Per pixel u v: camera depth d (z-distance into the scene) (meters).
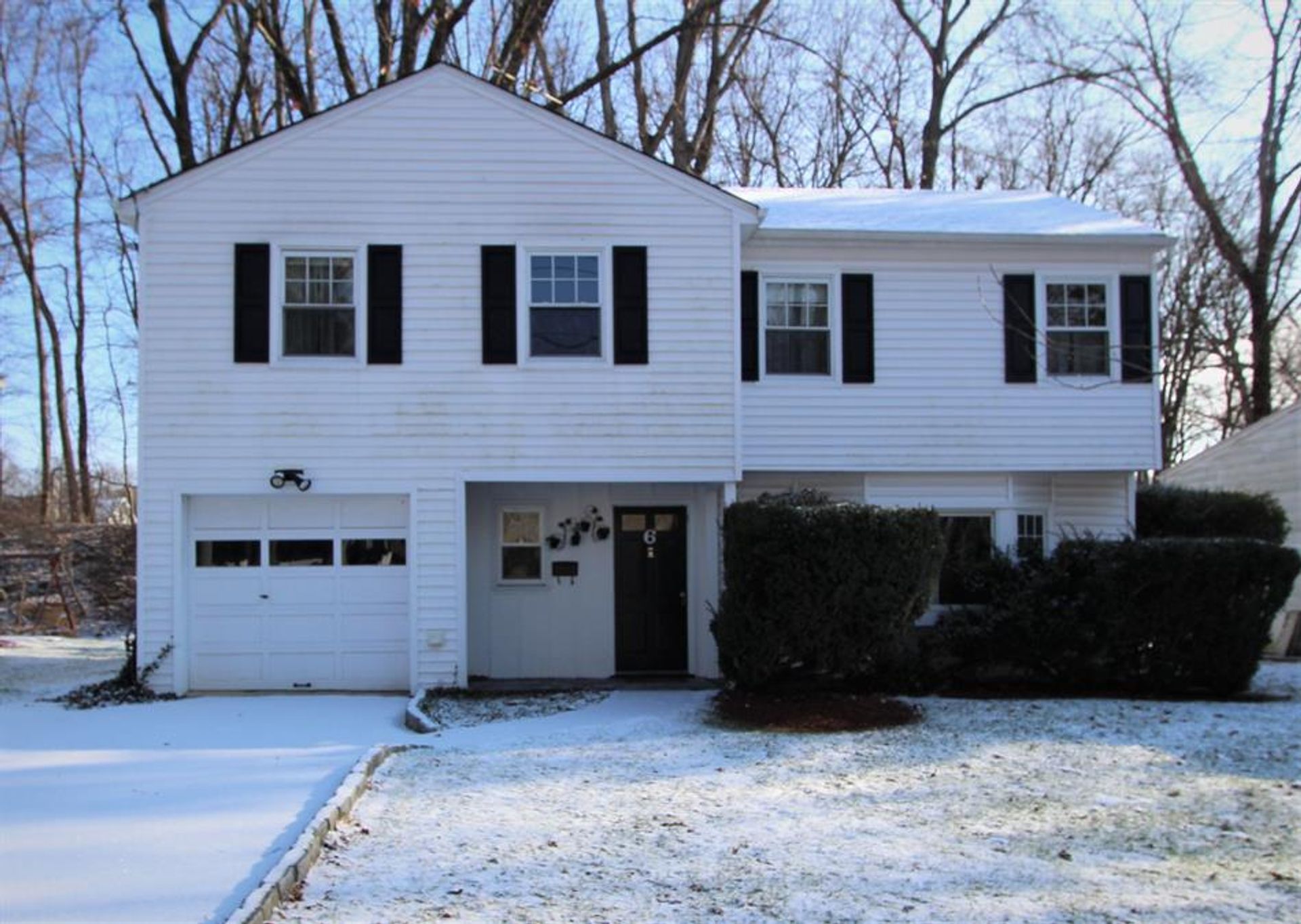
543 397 13.36
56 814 7.54
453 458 13.26
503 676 14.45
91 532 28.31
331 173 13.30
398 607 13.42
